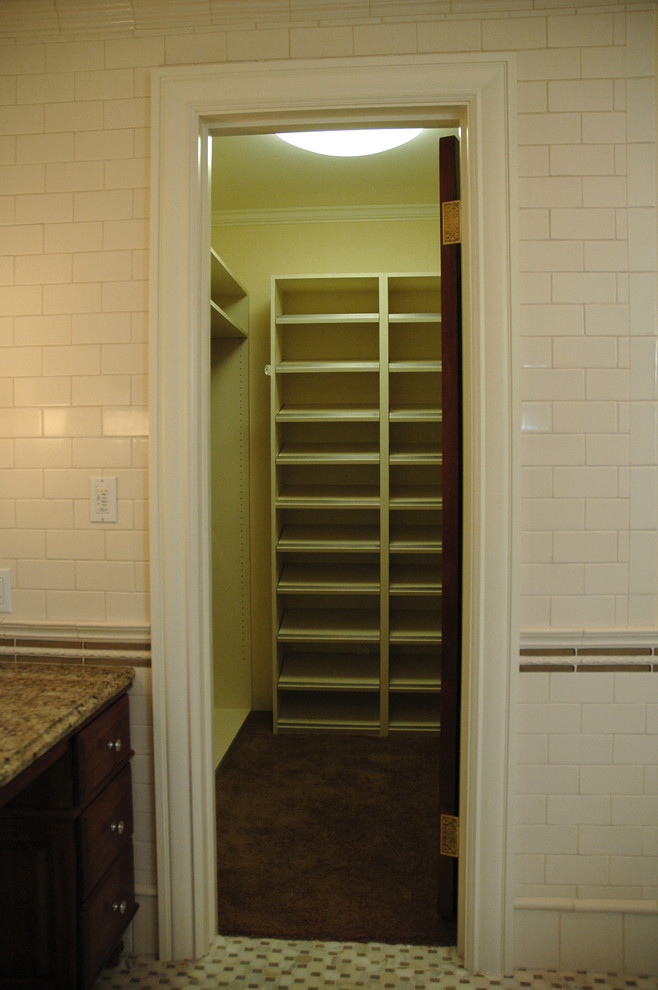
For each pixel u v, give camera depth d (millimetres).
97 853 1398
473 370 1494
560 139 1481
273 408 2904
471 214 1489
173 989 1490
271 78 1491
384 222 3152
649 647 1525
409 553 3191
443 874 1692
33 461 1599
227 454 3234
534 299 1495
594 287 1491
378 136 2189
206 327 1589
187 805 1564
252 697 3299
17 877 1330
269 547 3254
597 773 1542
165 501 1538
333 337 3201
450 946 1636
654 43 1469
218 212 3176
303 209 3137
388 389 2988
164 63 1524
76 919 1327
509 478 1490
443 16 1472
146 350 1552
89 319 1564
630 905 1546
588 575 1521
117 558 1587
